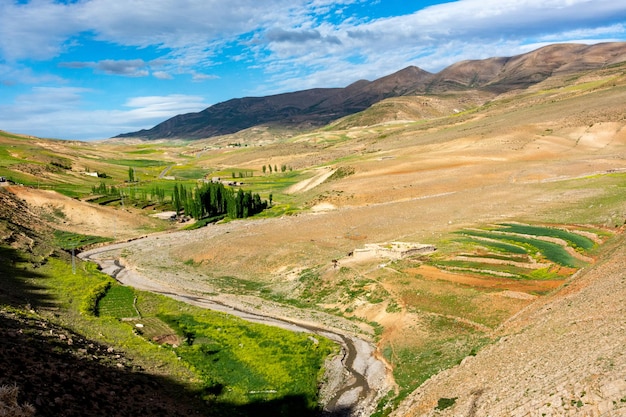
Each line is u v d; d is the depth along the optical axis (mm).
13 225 114562
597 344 34500
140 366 49031
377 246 92500
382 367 55875
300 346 61719
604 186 116688
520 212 110625
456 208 121312
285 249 104438
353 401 48875
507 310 58750
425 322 62312
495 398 34531
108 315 68875
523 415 30328
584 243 82625
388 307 69750
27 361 37031
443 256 84938
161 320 69375
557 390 30438
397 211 125500
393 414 42938
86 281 84500
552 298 54594
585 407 27703
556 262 74812
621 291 43344
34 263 87375
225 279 97062
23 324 47625
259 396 48250
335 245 104188
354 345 63312
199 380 49375
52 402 31922
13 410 28359
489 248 86438
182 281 97188
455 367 46688
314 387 51375
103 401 36000
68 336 49156
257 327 68438
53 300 68875
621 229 83938
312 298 81188
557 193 119750
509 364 39906
